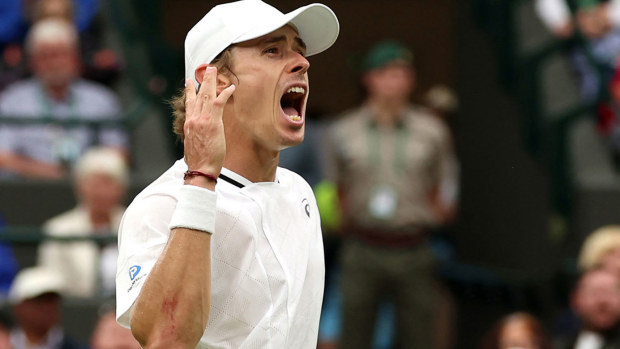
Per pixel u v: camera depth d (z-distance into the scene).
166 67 23.56
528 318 20.14
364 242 21.22
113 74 25.05
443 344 22.83
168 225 8.16
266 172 8.81
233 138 8.68
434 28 33.00
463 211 24.86
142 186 22.23
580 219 22.77
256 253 8.39
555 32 25.22
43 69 22.62
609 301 18.95
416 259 21.23
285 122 8.60
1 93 24.75
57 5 24.59
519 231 23.50
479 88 24.52
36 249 21.28
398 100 21.48
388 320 23.16
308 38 9.01
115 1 23.91
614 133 24.30
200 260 7.74
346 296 21.23
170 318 7.64
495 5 23.12
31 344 18.80
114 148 22.97
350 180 21.47
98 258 20.20
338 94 33.19
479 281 22.98
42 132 22.67
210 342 8.30
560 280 21.77
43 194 22.05
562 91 24.53
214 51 8.62
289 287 8.54
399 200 21.12
